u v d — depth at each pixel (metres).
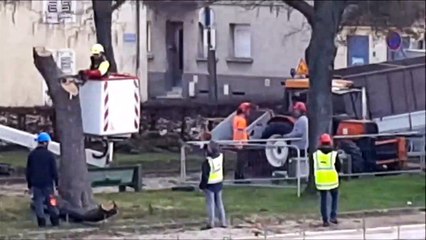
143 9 73.88
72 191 34.31
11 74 63.19
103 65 37.38
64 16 61.75
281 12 80.19
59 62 66.00
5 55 62.28
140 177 43.00
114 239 31.33
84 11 66.25
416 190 44.06
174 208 37.78
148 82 84.31
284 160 45.47
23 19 63.69
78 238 31.42
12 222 33.66
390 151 49.91
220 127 50.00
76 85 34.56
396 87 57.03
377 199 41.41
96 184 41.56
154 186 44.84
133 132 38.06
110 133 37.44
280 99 79.38
